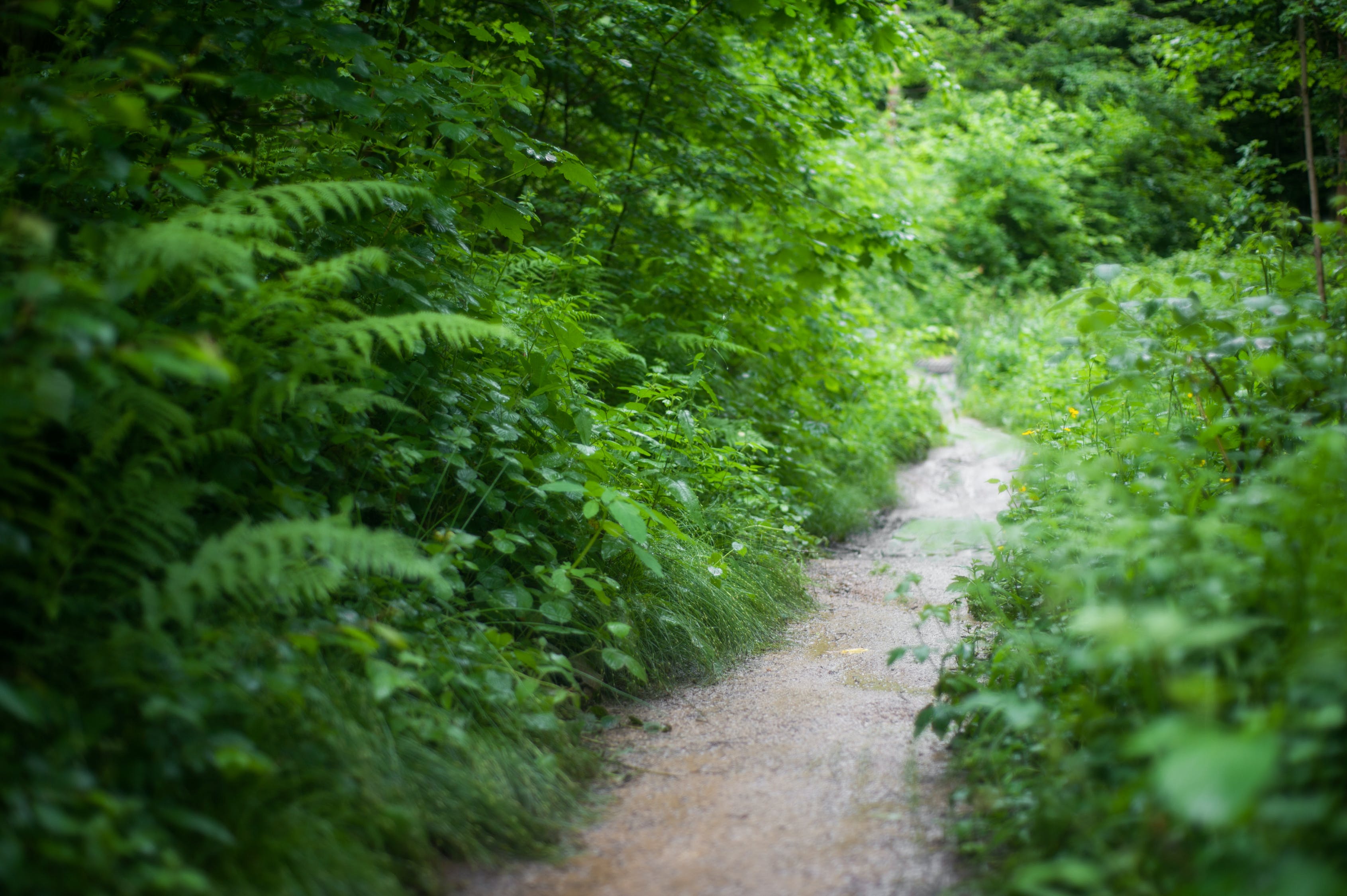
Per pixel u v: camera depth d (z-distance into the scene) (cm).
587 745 280
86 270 232
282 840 181
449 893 199
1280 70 603
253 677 204
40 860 154
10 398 171
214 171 314
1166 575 213
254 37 307
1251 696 185
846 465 704
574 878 209
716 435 495
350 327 248
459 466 311
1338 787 161
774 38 597
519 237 375
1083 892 178
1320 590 191
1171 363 322
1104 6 1889
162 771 179
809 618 425
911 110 1827
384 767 214
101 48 291
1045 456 390
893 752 269
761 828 229
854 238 595
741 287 615
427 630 262
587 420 357
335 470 279
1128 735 200
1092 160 1745
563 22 527
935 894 194
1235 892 144
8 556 192
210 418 238
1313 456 238
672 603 363
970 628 357
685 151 588
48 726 175
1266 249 392
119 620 203
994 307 1479
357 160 344
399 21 420
